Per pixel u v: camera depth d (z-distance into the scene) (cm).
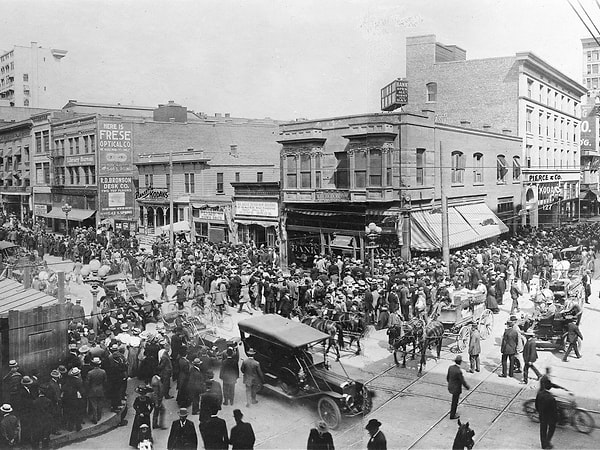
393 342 1930
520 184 4662
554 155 5397
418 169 3319
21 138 4541
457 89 4759
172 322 2114
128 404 1540
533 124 4850
